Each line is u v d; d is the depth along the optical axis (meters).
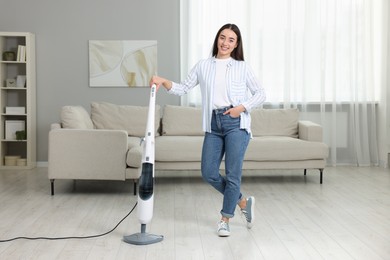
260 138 5.60
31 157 6.54
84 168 4.72
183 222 3.74
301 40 6.78
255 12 6.70
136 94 6.81
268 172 6.25
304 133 5.70
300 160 5.43
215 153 3.40
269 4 6.72
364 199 4.62
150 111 3.21
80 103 6.79
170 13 6.75
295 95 6.77
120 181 5.61
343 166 6.80
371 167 6.72
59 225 3.62
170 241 3.24
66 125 5.05
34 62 6.68
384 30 6.81
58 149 4.71
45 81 6.75
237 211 4.10
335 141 6.83
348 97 6.90
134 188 4.80
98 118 5.94
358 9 6.80
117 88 6.80
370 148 6.95
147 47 6.75
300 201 4.53
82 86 6.78
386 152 6.78
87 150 4.71
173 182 5.52
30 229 3.51
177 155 5.25
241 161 3.35
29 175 5.98
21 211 4.07
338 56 6.84
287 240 3.28
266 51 6.76
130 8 6.74
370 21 6.77
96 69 6.75
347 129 6.93
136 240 3.17
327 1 6.73
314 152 5.39
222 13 6.68
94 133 4.71
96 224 3.66
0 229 3.51
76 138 4.71
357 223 3.74
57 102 6.78
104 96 6.80
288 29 6.70
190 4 6.64
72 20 6.72
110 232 3.44
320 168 5.45
